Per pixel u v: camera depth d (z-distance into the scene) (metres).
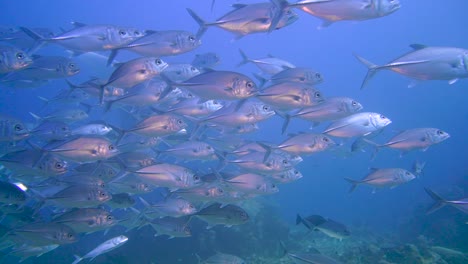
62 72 2.94
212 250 3.82
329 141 2.77
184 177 2.57
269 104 2.51
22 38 3.54
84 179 2.49
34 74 2.92
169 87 2.48
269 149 2.72
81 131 3.26
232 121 2.77
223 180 2.64
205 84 2.38
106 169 2.73
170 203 2.68
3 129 2.49
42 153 2.42
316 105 2.57
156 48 2.51
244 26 2.24
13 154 2.43
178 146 3.02
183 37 2.54
